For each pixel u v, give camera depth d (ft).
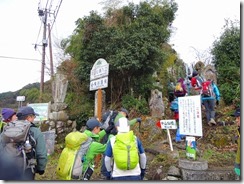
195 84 23.32
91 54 30.78
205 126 23.11
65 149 10.07
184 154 17.01
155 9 37.22
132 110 28.14
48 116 27.45
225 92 29.53
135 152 9.51
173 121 18.44
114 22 33.27
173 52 42.24
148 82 32.27
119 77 31.58
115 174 9.57
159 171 15.56
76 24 33.96
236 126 21.38
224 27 34.94
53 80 31.07
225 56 33.12
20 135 9.00
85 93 31.50
